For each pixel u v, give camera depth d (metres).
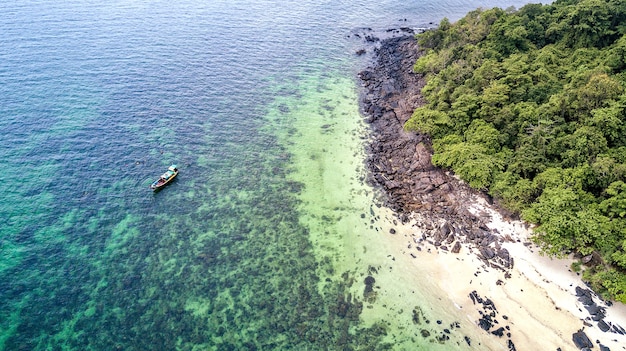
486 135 60.41
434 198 58.00
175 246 51.44
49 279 46.50
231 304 44.91
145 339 41.38
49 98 75.62
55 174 60.44
